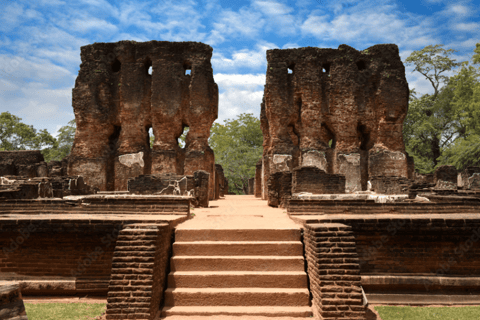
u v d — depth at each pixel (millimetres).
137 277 5406
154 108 20297
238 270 6188
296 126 20922
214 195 20828
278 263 6203
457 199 8984
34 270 6676
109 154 21000
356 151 20484
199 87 20344
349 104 20734
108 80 21266
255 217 9031
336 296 5336
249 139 46469
